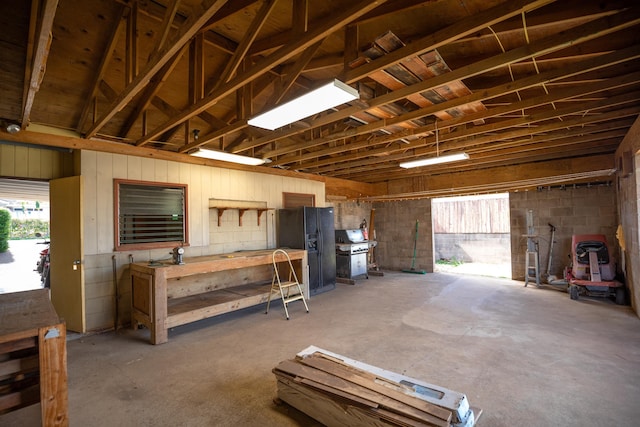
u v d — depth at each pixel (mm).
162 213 4543
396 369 2854
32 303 1990
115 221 4074
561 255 6555
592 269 5328
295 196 6562
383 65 2197
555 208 6648
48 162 4012
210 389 2559
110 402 2379
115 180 4082
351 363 2396
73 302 3816
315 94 2320
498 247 9953
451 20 2512
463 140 4410
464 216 10484
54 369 1526
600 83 2562
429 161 4555
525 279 6664
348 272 7113
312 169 6609
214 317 4484
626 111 3217
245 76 2348
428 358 3078
